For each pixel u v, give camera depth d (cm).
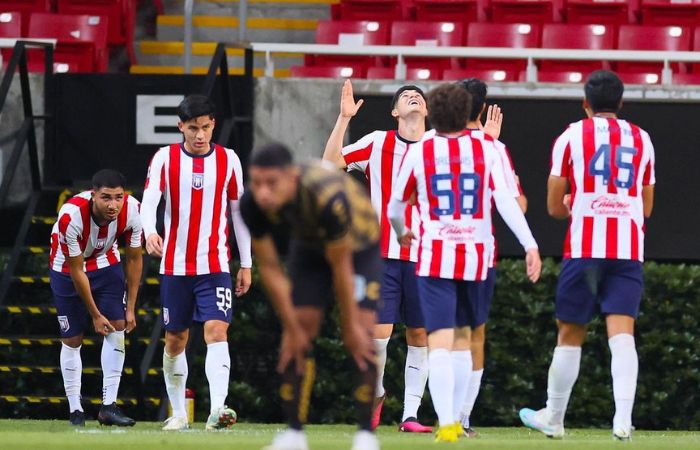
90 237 3478
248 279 3428
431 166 2577
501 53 4697
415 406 3472
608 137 2744
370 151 3412
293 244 2155
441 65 5409
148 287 4419
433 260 2561
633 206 2750
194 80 4700
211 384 3275
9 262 4397
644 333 4281
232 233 4547
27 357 4381
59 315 3647
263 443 2452
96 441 2480
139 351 4278
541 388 4306
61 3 5856
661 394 4259
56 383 4391
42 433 2923
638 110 4566
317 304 2148
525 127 4553
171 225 3322
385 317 3375
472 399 3192
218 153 3350
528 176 4553
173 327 3350
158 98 4697
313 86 4672
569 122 4550
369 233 2075
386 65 5462
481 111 3048
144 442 2459
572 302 2778
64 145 4731
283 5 6144
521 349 4300
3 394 4378
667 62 4659
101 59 5641
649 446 2495
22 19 5834
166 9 6241
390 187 3400
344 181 1984
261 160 1872
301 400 2061
